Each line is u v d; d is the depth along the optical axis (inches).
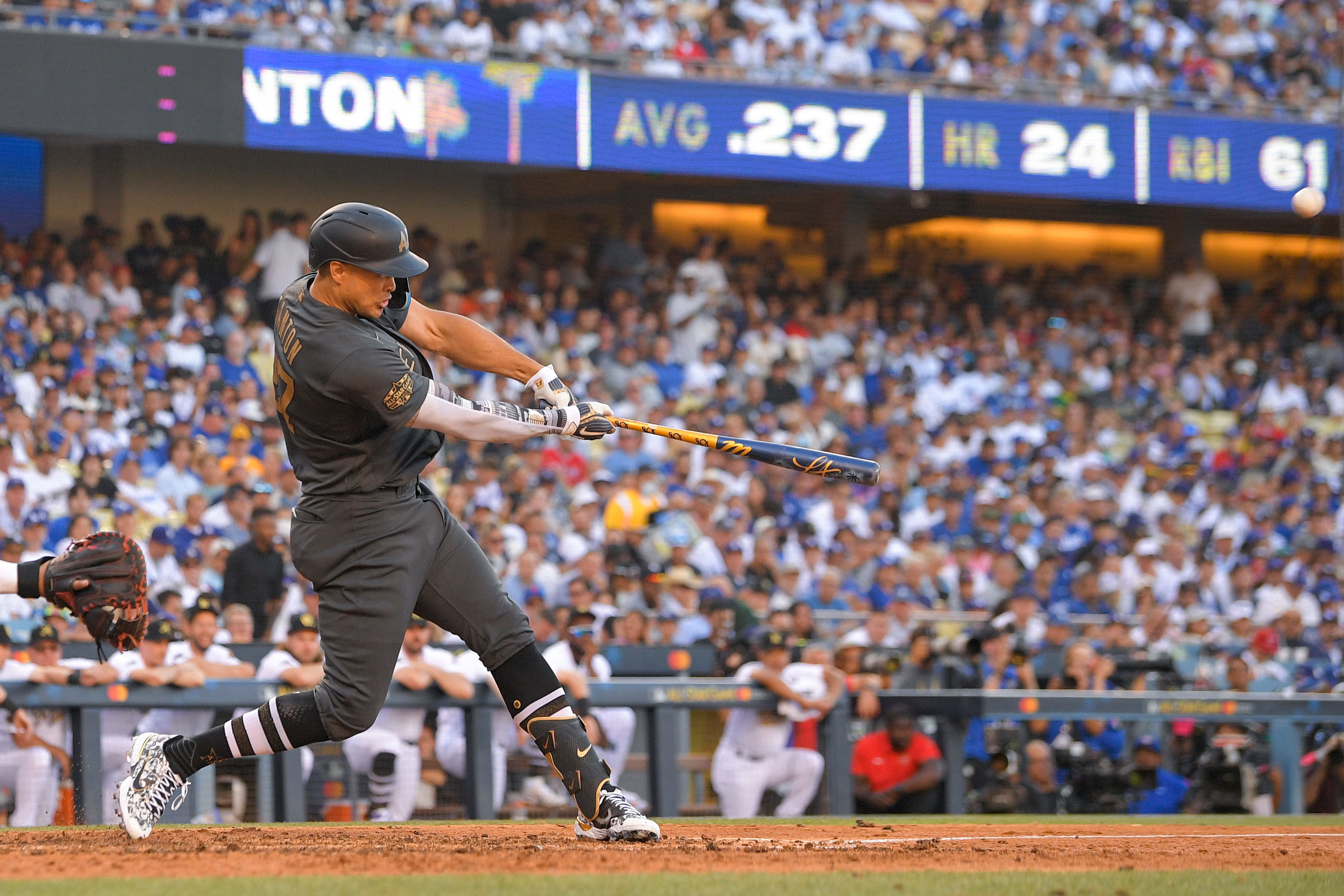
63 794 814.5
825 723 962.1
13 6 1536.7
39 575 482.6
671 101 1781.5
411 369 467.2
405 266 453.1
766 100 1817.2
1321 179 2015.3
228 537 1283.2
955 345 2047.2
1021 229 2185.0
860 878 415.5
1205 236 2228.1
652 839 503.5
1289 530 1851.6
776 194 2058.3
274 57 1619.1
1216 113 1983.3
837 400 1861.5
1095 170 1939.0
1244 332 2209.6
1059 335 2107.5
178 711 843.4
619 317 1888.5
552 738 500.4
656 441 1695.4
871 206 2105.1
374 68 1659.7
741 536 1515.7
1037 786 1016.9
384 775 872.3
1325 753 1087.0
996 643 1083.9
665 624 1192.2
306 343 454.0
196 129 1588.3
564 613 1008.9
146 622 499.2
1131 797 1036.5
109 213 1766.7
